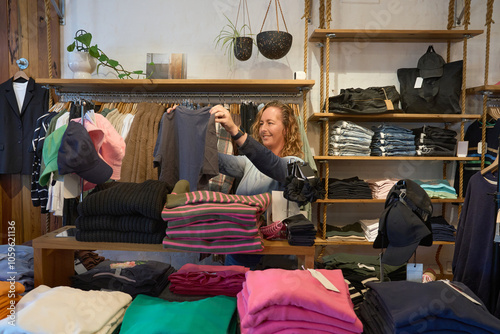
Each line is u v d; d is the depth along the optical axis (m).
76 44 2.94
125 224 1.08
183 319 0.91
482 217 1.29
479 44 2.61
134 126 2.28
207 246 1.05
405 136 2.76
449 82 2.72
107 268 1.27
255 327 0.86
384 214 1.11
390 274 1.26
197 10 2.99
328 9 2.45
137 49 3.00
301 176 1.13
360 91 2.72
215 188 1.68
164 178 1.69
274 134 1.53
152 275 1.21
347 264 1.33
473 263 1.30
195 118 1.66
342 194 2.55
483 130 2.49
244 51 2.82
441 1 2.41
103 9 2.99
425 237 1.09
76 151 1.08
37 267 1.16
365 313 1.01
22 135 2.27
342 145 2.78
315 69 3.04
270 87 2.84
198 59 3.01
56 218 2.52
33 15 2.09
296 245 1.11
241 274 1.18
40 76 2.42
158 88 2.85
